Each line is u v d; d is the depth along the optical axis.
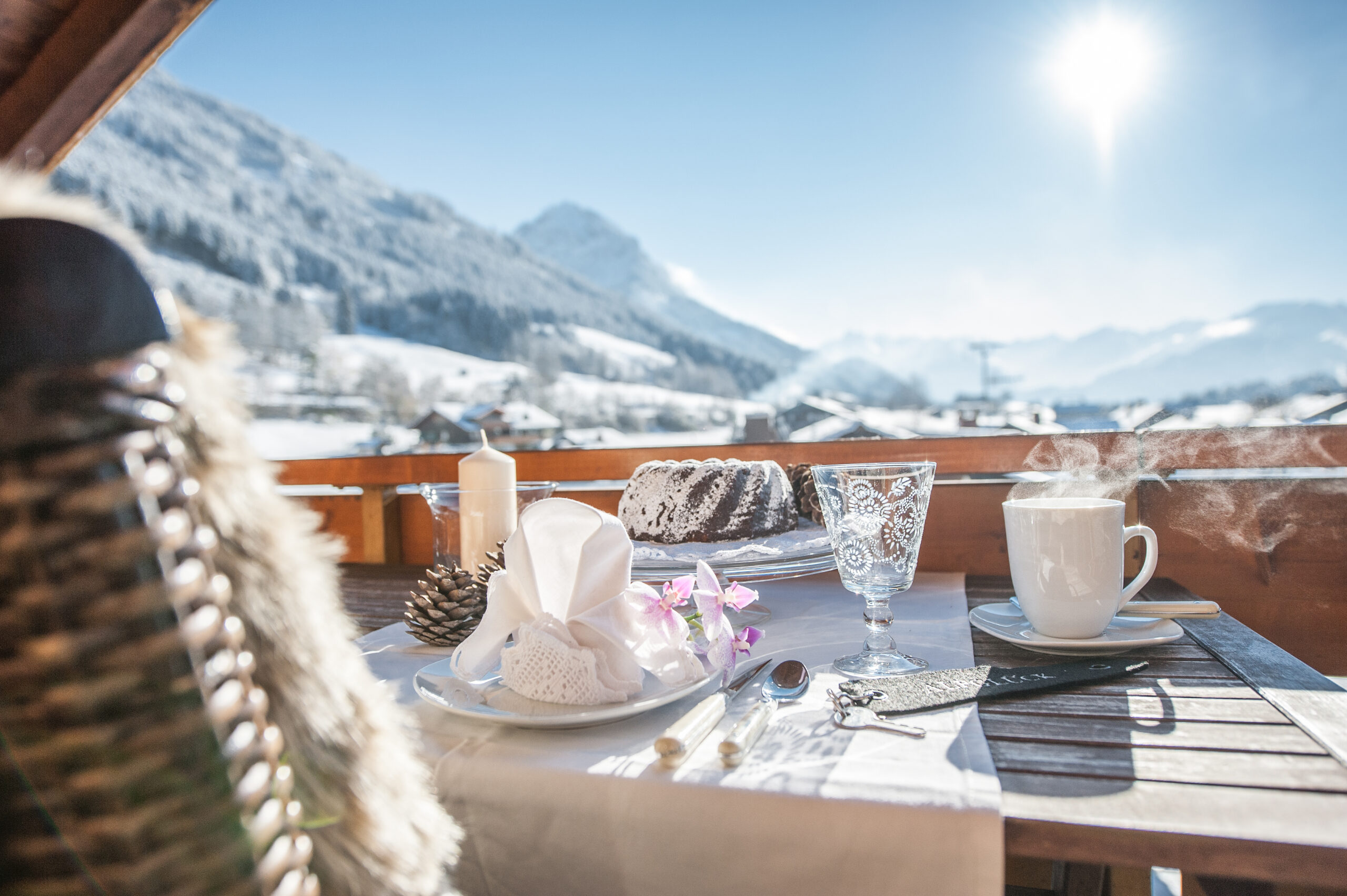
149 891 0.21
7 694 0.20
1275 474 1.11
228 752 0.22
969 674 0.56
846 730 0.47
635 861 0.41
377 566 1.33
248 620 0.24
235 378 0.25
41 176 0.22
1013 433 1.20
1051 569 0.63
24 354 0.19
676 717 0.51
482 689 0.55
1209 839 0.34
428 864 0.29
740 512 0.97
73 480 0.20
